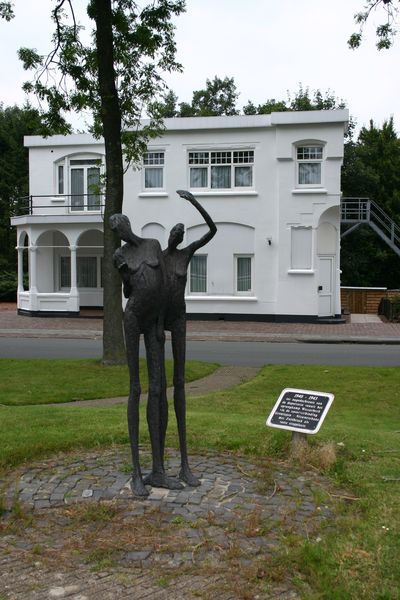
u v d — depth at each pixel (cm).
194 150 2591
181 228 533
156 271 516
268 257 2539
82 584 383
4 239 4434
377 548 414
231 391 1109
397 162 4222
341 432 714
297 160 2498
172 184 2611
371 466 587
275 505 497
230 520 468
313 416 608
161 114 1608
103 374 1279
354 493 524
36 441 649
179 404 549
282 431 685
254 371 1352
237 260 2592
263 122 2498
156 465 537
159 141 2606
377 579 375
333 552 408
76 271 2858
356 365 1412
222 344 1873
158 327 527
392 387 1141
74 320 2606
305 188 2489
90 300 3023
